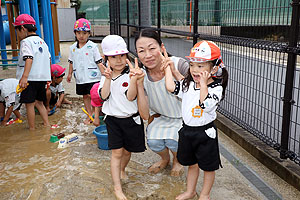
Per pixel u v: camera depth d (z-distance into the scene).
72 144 4.23
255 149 3.77
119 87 3.00
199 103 2.58
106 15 19.00
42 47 4.73
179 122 3.22
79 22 5.02
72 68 5.45
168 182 3.21
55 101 5.65
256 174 3.39
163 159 3.47
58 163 3.63
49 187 3.10
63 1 19.33
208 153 2.69
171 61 2.94
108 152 3.95
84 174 3.34
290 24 3.48
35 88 4.66
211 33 5.11
